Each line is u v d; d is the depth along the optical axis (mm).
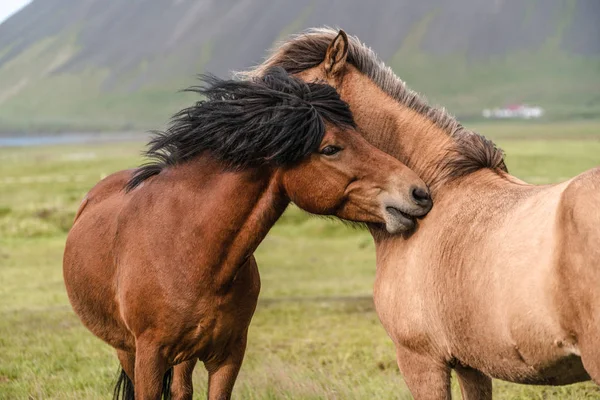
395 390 9258
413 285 6043
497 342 5086
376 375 10602
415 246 6125
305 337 14305
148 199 6812
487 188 5895
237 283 6566
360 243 34938
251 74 7219
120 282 6742
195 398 9352
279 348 13375
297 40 7113
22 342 13781
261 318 16906
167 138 6734
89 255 7312
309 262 30531
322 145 6133
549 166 59906
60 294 22000
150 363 6488
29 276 26359
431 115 6637
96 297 7242
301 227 39469
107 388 9969
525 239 4867
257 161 6332
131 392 7875
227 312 6547
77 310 7801
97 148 128500
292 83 6344
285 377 9984
